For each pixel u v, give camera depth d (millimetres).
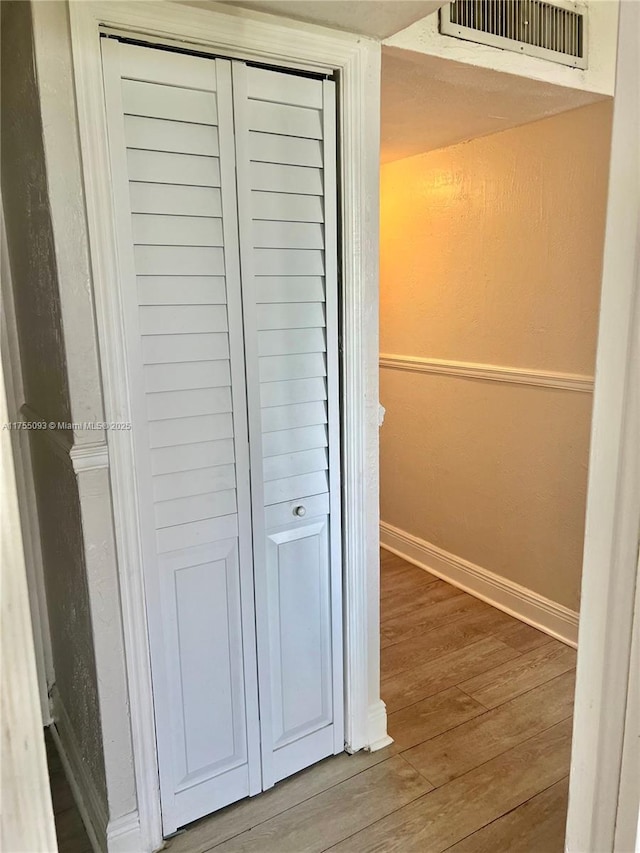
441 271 3000
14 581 546
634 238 651
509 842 1678
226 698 1762
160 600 1610
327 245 1725
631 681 718
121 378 1457
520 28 1923
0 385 526
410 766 1958
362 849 1668
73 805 1866
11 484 539
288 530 1802
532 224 2529
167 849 1682
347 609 1939
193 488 1618
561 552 2609
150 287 1485
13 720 550
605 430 704
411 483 3385
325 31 1576
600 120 2230
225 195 1545
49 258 1406
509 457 2787
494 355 2797
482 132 2605
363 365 1820
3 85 1579
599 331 697
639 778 726
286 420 1743
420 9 1477
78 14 1288
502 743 2049
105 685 1551
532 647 2598
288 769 1908
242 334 1626
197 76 1465
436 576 3260
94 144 1348
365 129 1694
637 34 621
